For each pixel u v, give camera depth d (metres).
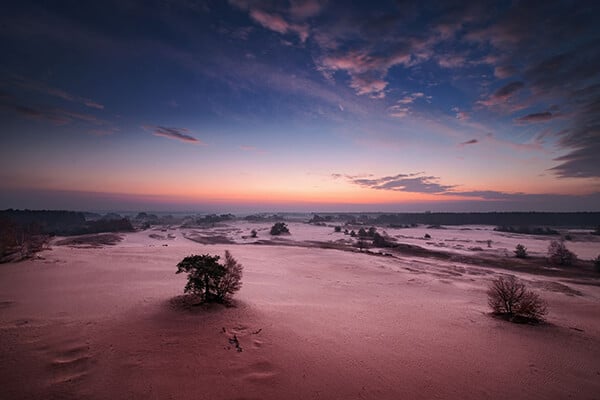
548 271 62.38
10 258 40.41
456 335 18.64
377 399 10.88
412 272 49.62
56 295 21.56
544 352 16.83
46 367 11.09
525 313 23.75
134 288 24.50
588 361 16.00
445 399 11.23
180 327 15.41
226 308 18.97
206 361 12.36
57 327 14.70
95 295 21.64
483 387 12.36
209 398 10.00
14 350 12.09
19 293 22.11
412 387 11.91
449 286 38.59
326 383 11.62
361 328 18.53
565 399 11.99
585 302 34.25
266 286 30.86
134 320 16.00
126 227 147.38
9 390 9.65
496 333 19.70
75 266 35.88
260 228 192.88
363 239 123.25
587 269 65.31
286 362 12.93
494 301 26.67
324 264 54.31
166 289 24.27
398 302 27.75
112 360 11.88
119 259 43.72
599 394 12.58
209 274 19.73
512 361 15.20
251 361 12.70
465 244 117.25
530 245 117.69
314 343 15.25
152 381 10.70
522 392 12.23
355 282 38.50
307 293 29.28
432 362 14.32
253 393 10.52
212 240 118.25
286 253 68.25
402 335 17.86
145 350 12.80
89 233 134.00
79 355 12.08
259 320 17.62
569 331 21.34
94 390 10.02
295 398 10.50
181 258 47.66
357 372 12.69
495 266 67.31
